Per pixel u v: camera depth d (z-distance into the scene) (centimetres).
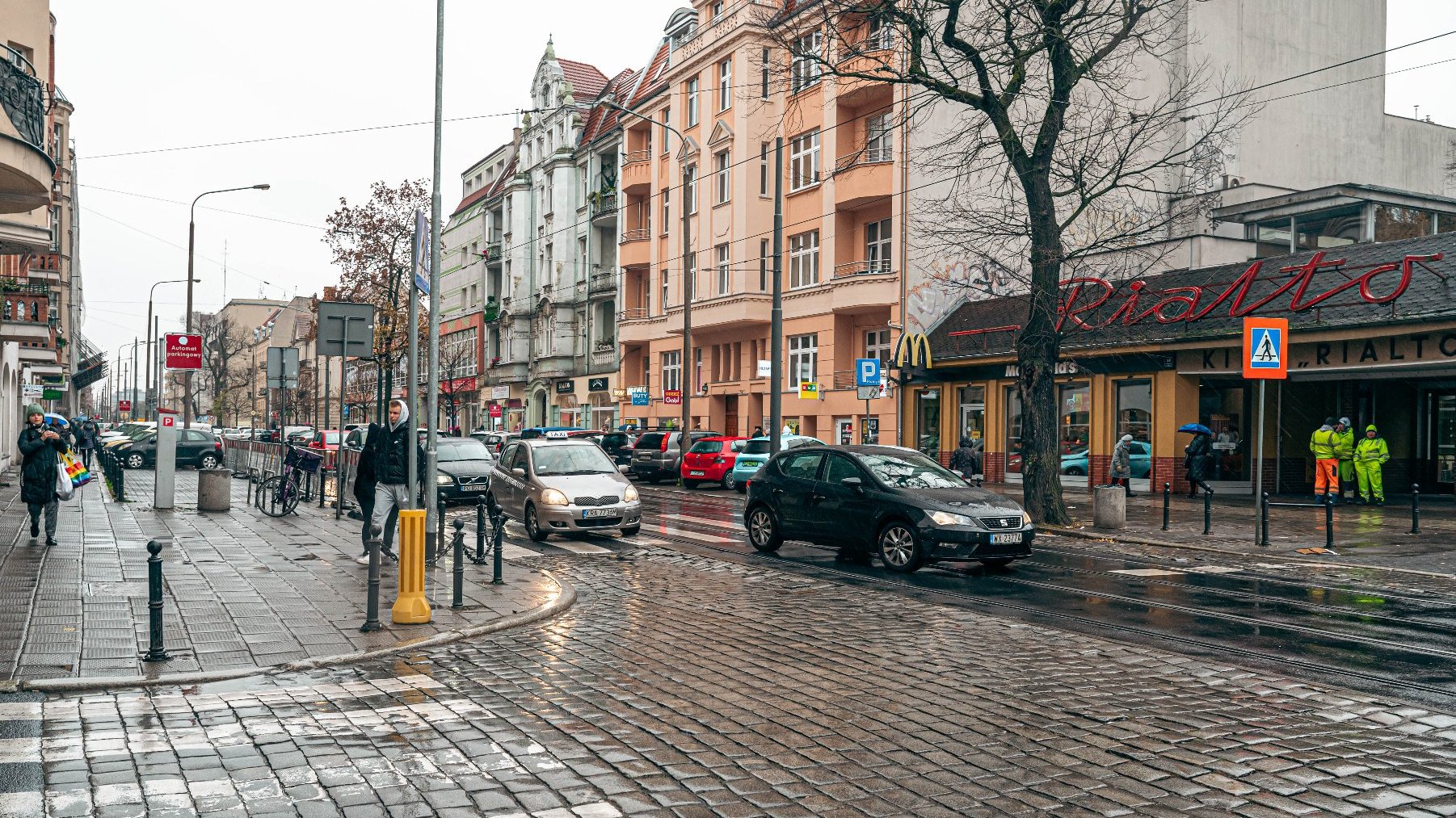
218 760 546
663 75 4600
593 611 1025
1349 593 1145
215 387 9425
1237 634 902
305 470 2295
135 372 9088
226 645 822
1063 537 1809
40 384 4378
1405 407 2652
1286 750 565
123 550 1385
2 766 532
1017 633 904
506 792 498
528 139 6112
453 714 642
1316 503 2361
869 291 3325
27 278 3494
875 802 486
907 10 1959
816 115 3584
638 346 4853
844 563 1392
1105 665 780
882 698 680
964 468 2752
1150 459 2658
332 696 686
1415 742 580
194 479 3303
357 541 1534
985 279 3284
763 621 968
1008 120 1948
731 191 3909
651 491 2934
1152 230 2405
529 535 1709
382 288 4069
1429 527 1833
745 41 3797
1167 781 516
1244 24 3559
